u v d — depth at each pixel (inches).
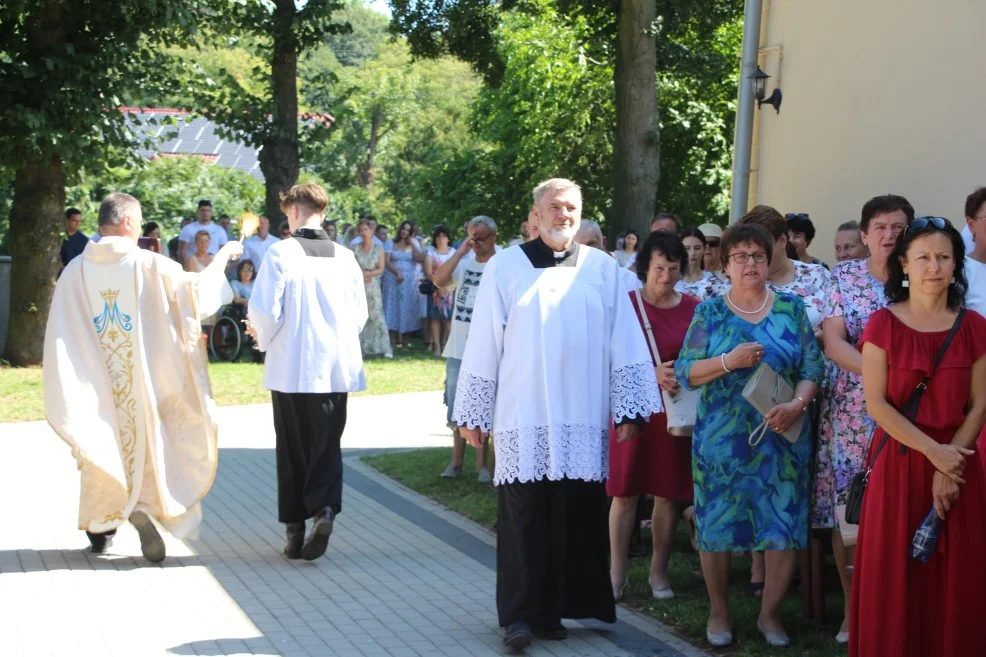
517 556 217.2
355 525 323.9
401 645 218.8
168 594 249.0
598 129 1225.4
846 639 220.7
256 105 831.1
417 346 842.8
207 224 750.5
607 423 222.8
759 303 221.6
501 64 901.8
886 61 349.4
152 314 275.4
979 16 314.5
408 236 818.8
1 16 605.3
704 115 1166.3
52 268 676.1
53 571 264.8
